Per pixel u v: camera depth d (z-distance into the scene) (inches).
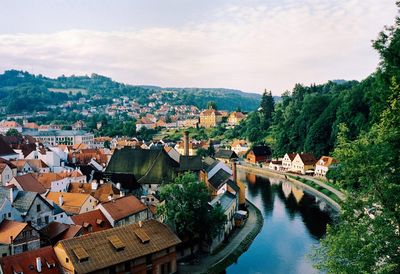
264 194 6141.7
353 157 1549.0
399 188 1451.8
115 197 4087.1
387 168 1550.2
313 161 7815.0
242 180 7455.7
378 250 1444.4
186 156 5334.6
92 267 2488.9
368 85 6692.9
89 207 3897.6
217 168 5629.9
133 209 3617.1
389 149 1545.3
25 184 4126.5
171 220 3339.1
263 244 3900.1
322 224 4466.0
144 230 2928.2
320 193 6003.9
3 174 4886.8
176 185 3432.6
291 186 6801.2
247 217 4766.2
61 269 2549.2
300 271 3260.3
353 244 1478.8
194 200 3390.7
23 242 2768.2
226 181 4889.3
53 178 4751.5
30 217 3189.0
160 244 2891.2
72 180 4972.9
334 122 7421.3
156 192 4694.9
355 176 1608.0
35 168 5876.0
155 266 2871.6
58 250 2568.9
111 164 5462.6
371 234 1483.8
